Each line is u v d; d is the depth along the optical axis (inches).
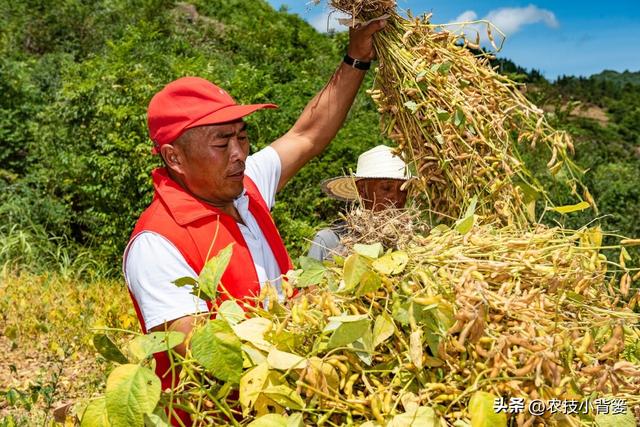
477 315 57.5
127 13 795.4
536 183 84.2
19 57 663.8
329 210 373.4
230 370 58.4
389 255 62.6
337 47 853.2
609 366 58.1
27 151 467.8
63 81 442.0
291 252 340.2
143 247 79.4
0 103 483.8
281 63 663.8
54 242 398.0
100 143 363.6
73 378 202.1
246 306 66.8
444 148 82.8
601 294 70.2
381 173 122.2
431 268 63.7
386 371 60.7
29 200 405.7
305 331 62.3
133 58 410.6
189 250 79.0
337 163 378.9
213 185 82.4
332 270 66.9
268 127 379.6
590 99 2674.7
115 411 56.1
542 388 57.8
